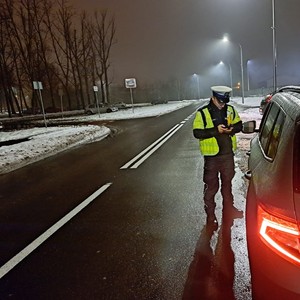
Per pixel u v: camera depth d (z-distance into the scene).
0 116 56.06
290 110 2.48
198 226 4.37
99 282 3.19
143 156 9.97
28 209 5.57
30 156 11.25
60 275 3.37
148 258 3.59
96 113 45.38
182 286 3.04
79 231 4.46
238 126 4.12
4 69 51.53
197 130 4.14
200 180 6.72
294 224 1.83
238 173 6.89
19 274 3.45
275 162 2.25
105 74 61.19
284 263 1.85
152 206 5.29
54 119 38.59
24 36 52.19
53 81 62.44
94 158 10.26
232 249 3.67
